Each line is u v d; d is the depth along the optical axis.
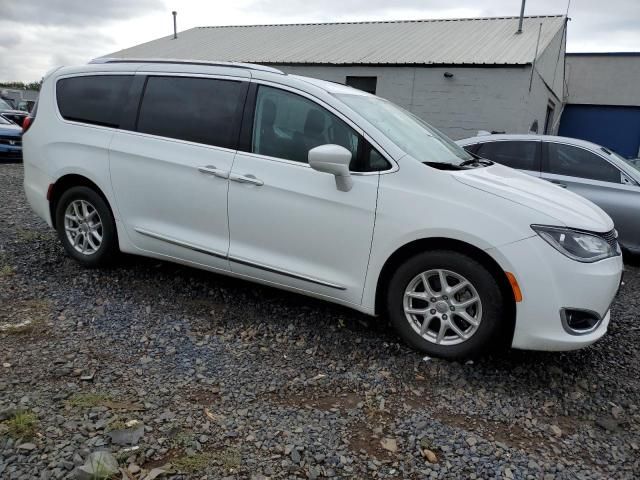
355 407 2.94
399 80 14.48
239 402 2.90
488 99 13.51
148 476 2.24
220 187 3.90
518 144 6.89
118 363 3.21
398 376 3.29
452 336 3.46
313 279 3.68
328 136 3.67
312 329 3.86
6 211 6.88
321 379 3.21
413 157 3.50
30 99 26.67
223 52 17.94
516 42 14.65
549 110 17.28
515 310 3.23
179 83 4.23
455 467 2.49
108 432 2.50
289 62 15.73
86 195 4.59
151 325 3.76
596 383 3.41
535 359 3.64
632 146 18.62
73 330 3.60
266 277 3.88
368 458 2.51
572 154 6.63
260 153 3.82
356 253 3.52
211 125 4.03
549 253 3.11
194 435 2.55
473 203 3.26
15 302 3.97
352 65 14.95
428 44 15.62
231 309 4.12
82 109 4.64
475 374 3.35
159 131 4.23
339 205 3.52
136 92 4.39
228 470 2.33
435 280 3.46
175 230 4.19
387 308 3.61
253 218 3.81
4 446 2.34
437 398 3.10
